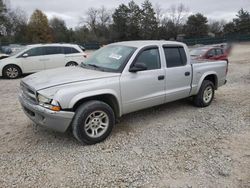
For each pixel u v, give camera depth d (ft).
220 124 16.72
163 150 13.07
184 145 13.64
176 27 228.22
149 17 222.69
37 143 13.79
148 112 18.99
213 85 20.76
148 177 10.76
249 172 11.13
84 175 10.89
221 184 10.32
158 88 16.22
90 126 13.46
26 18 236.22
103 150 13.03
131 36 223.92
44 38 238.07
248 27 212.84
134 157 12.35
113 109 14.79
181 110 19.57
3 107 20.68
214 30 239.71
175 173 11.05
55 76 13.98
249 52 85.25
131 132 15.29
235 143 13.92
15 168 11.37
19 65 37.06
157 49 16.43
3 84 32.19
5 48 112.27
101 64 15.70
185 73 17.92
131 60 14.85
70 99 12.39
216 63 20.88
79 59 40.86
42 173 11.03
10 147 13.33
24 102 13.71
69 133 15.02
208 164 11.76
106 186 10.18
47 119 12.41
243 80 33.27
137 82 14.94
